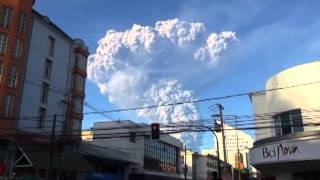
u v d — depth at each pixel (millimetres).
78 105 53156
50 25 49562
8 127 40344
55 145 38594
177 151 85312
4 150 39406
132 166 65125
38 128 45406
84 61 56250
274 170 37156
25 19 44562
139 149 67312
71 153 44531
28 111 44125
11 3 43312
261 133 39344
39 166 38594
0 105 40062
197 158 100125
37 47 46781
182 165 93688
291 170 35969
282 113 36062
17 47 43094
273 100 37250
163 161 76938
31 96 44938
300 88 34844
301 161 29938
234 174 100625
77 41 55375
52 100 48562
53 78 49281
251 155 35000
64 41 52375
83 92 54875
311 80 34344
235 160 104188
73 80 53438
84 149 51094
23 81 43812
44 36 48344
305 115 34125
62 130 45344
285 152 30688
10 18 43031
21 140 40906
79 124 52406
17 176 39031
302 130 34156
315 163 30688
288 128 35375
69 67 52844
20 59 43188
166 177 74125
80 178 50375
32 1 45750
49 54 49156
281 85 36438
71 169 41406
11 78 41969
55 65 50000
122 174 61750
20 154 39531
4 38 42156
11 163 38156
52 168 38344
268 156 32125
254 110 43438
